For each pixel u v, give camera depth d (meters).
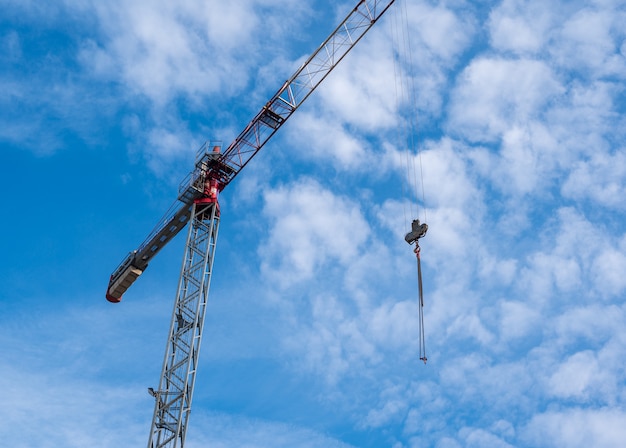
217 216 83.00
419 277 69.00
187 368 71.94
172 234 86.25
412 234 69.75
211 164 85.06
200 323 74.88
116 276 93.56
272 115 89.88
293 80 91.31
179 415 69.62
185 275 78.00
